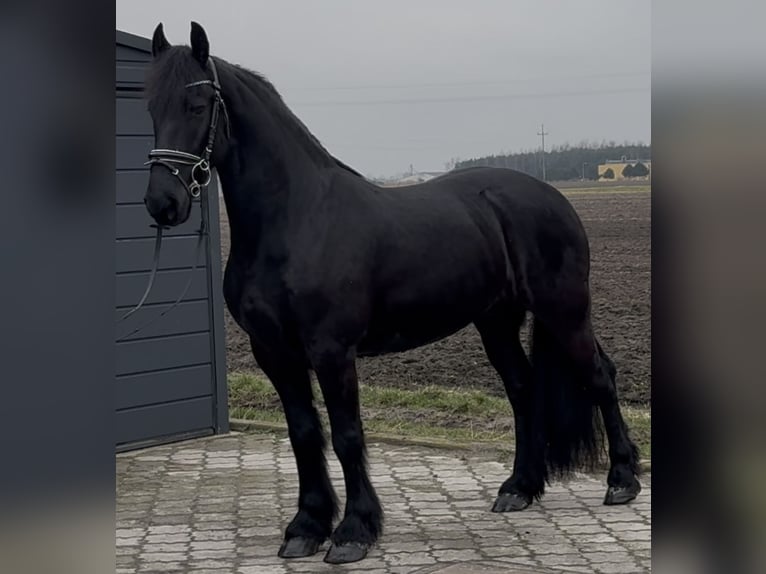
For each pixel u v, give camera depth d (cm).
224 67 427
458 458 632
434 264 465
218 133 419
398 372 885
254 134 429
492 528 488
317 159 449
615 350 924
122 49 652
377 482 577
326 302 427
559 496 545
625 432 532
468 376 868
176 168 406
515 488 522
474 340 995
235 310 441
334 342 431
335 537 442
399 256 455
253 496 560
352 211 445
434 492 555
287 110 445
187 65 411
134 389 671
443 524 495
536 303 509
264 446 686
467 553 448
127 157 659
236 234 436
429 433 687
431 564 433
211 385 715
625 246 1452
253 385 825
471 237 483
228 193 433
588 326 520
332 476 605
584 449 522
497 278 497
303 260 426
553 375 521
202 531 494
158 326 681
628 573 416
